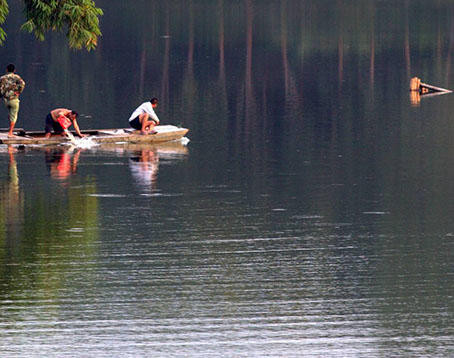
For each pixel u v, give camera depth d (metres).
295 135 76.50
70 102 95.62
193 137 75.50
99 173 60.19
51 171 60.72
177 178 58.81
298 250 42.75
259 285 37.91
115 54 146.62
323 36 181.88
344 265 40.53
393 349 31.92
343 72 127.50
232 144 72.12
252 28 197.12
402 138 74.94
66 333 32.97
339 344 32.28
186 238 44.56
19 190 54.84
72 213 49.28
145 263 40.56
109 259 41.03
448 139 74.44
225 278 38.69
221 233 45.50
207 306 35.56
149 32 184.38
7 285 37.53
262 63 137.62
